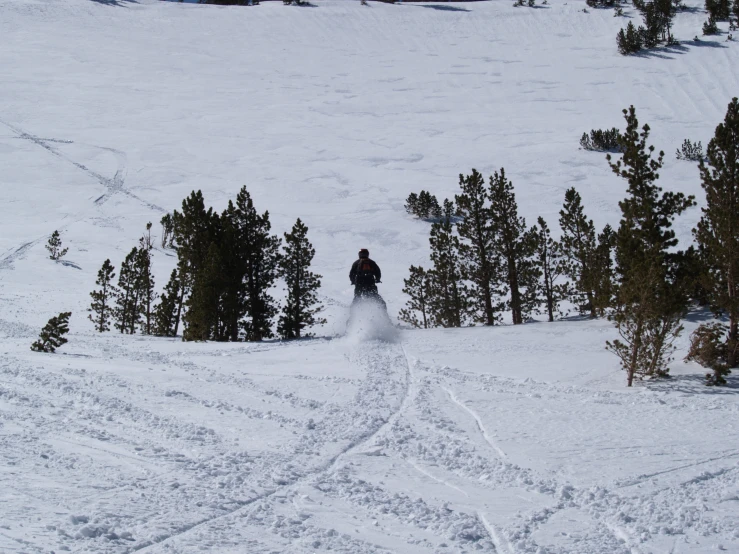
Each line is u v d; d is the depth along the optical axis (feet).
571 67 257.75
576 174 152.05
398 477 19.06
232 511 15.38
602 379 35.01
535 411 27.81
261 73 263.49
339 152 177.58
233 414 26.00
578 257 64.49
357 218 132.87
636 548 14.16
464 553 13.61
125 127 200.13
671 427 25.22
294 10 360.69
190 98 231.09
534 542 14.37
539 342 45.57
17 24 311.06
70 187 155.12
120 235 130.31
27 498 15.15
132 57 278.67
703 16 297.53
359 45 307.17
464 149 176.65
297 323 64.08
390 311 84.84
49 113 208.95
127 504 15.20
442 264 68.03
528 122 199.21
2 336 60.03
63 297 96.02
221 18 346.33
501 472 19.63
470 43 304.09
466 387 32.71
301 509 15.87
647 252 36.14
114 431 22.49
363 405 28.27
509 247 65.10
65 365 37.83
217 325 60.13
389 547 13.76
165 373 35.55
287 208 139.33
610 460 21.07
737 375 34.65
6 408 25.14
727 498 17.57
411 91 238.89
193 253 65.00
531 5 352.90
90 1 358.64
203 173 164.25
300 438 22.68
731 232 35.63
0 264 112.27
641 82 233.35
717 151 36.81
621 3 337.52
